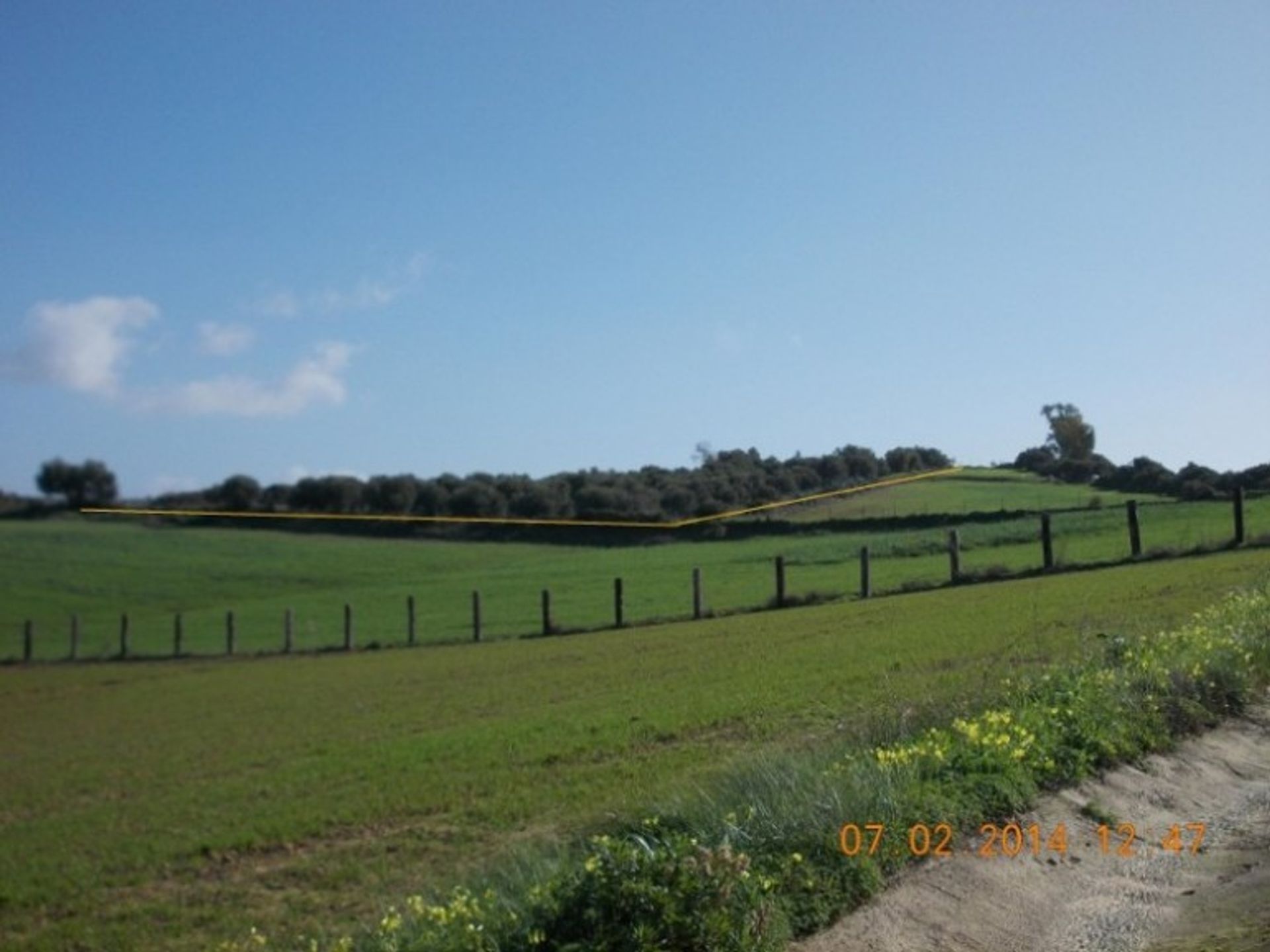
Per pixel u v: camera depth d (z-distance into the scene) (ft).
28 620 170.71
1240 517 102.73
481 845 39.88
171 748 75.00
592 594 160.56
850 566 153.69
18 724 99.09
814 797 29.58
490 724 65.87
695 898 23.94
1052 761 34.91
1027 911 28.81
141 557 209.46
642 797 38.24
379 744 64.44
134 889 41.45
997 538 151.84
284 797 53.16
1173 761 38.27
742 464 231.30
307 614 175.42
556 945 23.24
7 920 39.22
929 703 42.11
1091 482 210.79
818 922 26.35
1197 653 45.24
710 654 85.05
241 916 36.22
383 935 25.90
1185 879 30.71
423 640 140.56
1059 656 51.34
